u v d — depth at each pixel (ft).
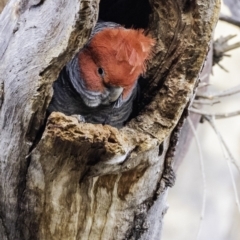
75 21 10.09
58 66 10.85
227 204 46.52
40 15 11.30
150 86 13.12
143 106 13.41
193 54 12.08
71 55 10.71
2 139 11.87
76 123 10.78
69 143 10.75
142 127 12.11
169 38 12.58
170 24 12.52
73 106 14.57
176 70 12.34
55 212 12.35
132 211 12.94
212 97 21.49
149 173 12.55
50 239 12.83
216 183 47.55
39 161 11.45
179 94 12.14
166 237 46.34
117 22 15.31
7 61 11.72
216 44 23.36
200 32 11.89
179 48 12.29
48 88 11.00
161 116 12.25
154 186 13.01
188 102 12.40
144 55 12.80
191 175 47.85
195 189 47.91
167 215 47.06
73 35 10.29
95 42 13.56
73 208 12.33
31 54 11.05
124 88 13.89
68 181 11.85
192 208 47.26
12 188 12.19
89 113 14.92
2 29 12.53
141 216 13.16
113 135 11.00
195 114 21.89
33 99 11.00
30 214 12.47
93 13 10.11
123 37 13.06
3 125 11.79
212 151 47.88
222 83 46.73
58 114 10.77
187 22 12.09
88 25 10.21
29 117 11.18
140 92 13.82
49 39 10.82
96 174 11.71
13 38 11.87
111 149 10.90
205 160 47.62
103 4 15.25
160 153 12.50
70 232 12.71
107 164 11.30
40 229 12.71
